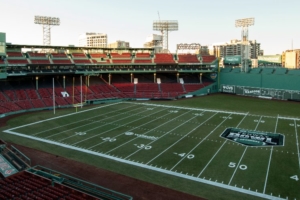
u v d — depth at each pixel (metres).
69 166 28.59
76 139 37.75
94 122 47.34
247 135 38.88
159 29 105.69
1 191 21.80
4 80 67.19
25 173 25.81
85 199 20.67
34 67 69.75
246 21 89.69
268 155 31.02
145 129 42.47
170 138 37.72
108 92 76.88
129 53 90.12
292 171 26.62
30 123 47.12
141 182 24.83
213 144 35.03
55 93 68.69
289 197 21.81
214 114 53.47
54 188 22.50
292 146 34.03
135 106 63.69
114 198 21.45
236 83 85.00
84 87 76.00
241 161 29.31
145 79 88.75
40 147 34.69
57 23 90.81
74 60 78.19
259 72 82.31
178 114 53.72
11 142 36.78
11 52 69.44
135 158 30.59
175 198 21.97
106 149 33.62
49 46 73.56
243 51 92.25
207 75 92.19
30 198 20.55
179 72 87.81
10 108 56.25
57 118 50.78
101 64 80.88
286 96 73.88
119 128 43.22
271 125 44.47
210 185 24.09
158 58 90.31
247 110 57.78
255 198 21.78
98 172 27.06
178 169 27.55
